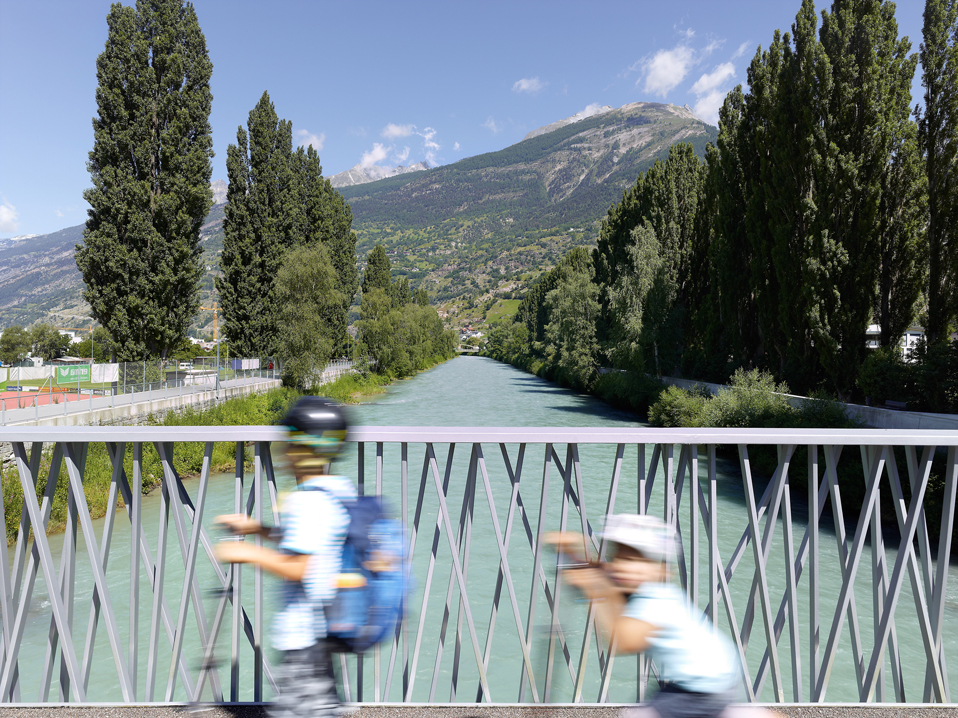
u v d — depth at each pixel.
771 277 25.91
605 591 1.75
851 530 14.02
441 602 10.39
